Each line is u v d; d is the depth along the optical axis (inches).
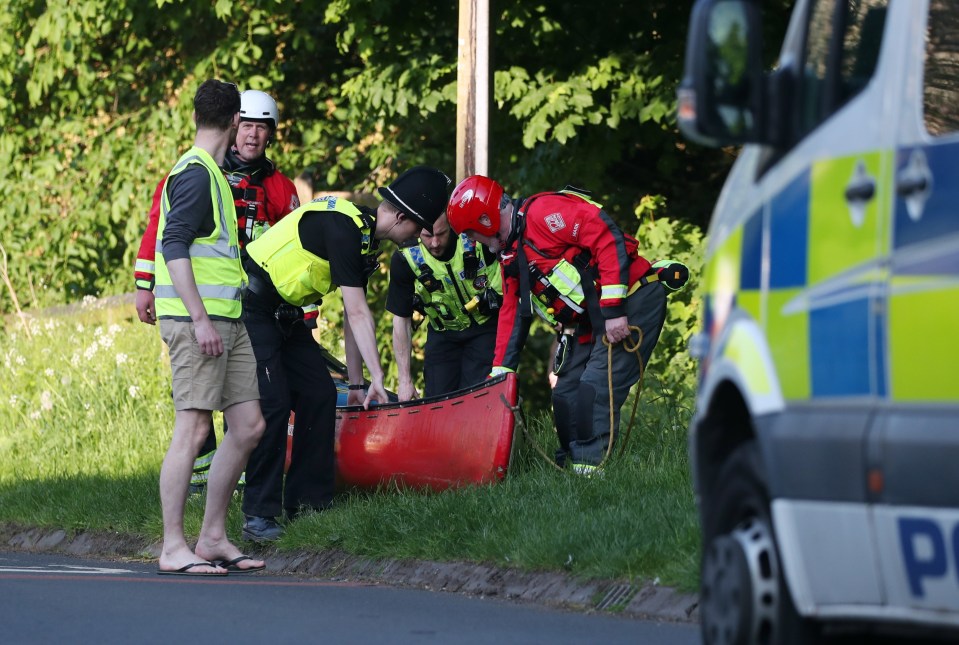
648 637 741.9
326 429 1191.6
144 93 2534.5
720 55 538.6
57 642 724.7
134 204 2497.5
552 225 1135.6
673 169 2199.8
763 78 547.2
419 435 1167.6
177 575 1018.7
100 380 1924.2
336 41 2230.6
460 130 1636.3
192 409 1020.5
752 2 542.3
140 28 2404.0
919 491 470.6
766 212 579.8
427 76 2080.5
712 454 622.8
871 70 551.2
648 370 1755.7
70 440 1830.7
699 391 631.8
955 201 471.2
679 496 988.6
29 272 2566.4
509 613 837.2
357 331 1180.5
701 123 538.6
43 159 2576.3
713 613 595.8
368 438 1206.9
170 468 1021.2
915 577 477.4
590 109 2030.0
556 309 1157.1
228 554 1063.0
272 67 2450.8
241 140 1275.8
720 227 629.9
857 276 510.9
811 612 532.1
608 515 951.6
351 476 1216.8
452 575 959.6
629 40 2114.9
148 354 1977.1
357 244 1162.0
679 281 1174.3
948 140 479.8
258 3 2288.4
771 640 562.3
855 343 508.4
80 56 2509.8
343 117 2378.2
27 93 2630.4
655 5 2095.2
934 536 466.9
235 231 1034.7
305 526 1118.4
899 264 489.7
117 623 783.7
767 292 571.5
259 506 1146.7
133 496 1326.3
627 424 1323.8
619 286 1121.4
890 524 482.3
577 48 2086.6
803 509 525.0
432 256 1266.0
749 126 546.9
